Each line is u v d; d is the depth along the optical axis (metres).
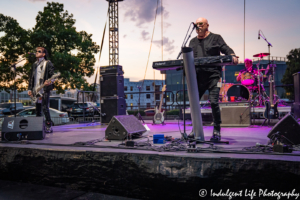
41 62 4.18
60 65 15.75
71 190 2.50
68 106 16.73
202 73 2.87
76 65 16.39
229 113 5.40
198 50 2.97
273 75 6.19
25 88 16.86
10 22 16.86
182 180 2.06
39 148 2.61
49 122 4.19
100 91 6.80
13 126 3.12
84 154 2.42
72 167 2.47
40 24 16.97
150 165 2.16
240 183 1.91
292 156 1.91
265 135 3.54
